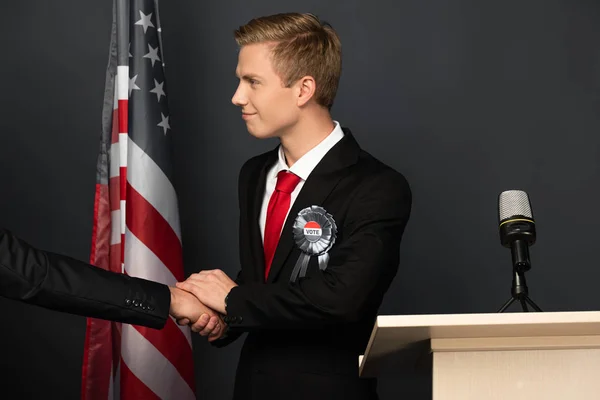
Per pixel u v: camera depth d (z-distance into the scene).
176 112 3.62
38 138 3.62
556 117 3.62
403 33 3.65
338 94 3.63
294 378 1.95
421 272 3.58
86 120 3.63
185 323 2.10
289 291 1.95
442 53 3.65
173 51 3.64
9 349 3.55
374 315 2.06
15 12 3.65
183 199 3.61
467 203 3.60
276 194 2.12
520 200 2.04
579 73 3.64
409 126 3.62
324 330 1.99
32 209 3.60
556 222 3.60
